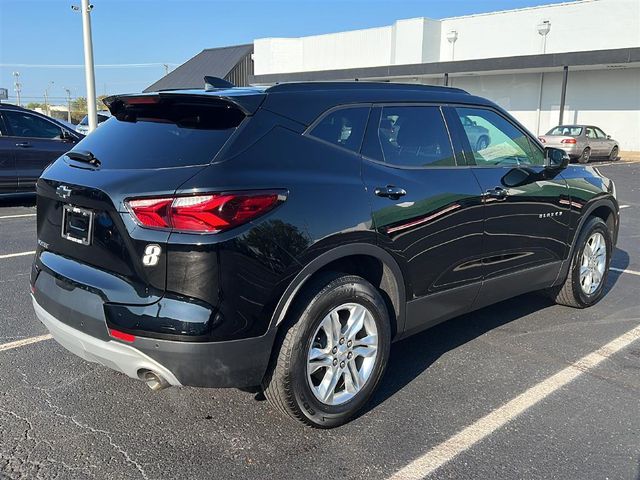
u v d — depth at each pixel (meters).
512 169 4.15
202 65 55.12
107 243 2.80
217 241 2.58
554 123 29.75
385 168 3.34
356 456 2.94
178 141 2.95
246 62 52.38
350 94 3.35
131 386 3.64
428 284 3.58
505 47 32.12
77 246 2.99
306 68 42.34
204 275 2.59
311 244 2.87
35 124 10.76
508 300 5.45
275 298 2.78
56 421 3.22
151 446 3.00
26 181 10.56
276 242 2.75
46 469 2.78
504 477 2.78
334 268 3.21
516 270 4.27
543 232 4.43
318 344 3.09
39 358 4.02
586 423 3.28
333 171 3.08
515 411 3.40
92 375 3.79
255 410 3.38
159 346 2.62
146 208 2.63
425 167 3.58
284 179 2.85
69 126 12.27
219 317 2.62
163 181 2.66
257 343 2.77
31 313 4.88
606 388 3.70
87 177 2.94
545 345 4.38
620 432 3.19
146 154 2.94
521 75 30.61
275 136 2.95
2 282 5.73
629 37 27.53
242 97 2.95
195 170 2.69
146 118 3.29
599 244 5.19
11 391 3.55
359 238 3.08
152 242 2.62
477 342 4.43
